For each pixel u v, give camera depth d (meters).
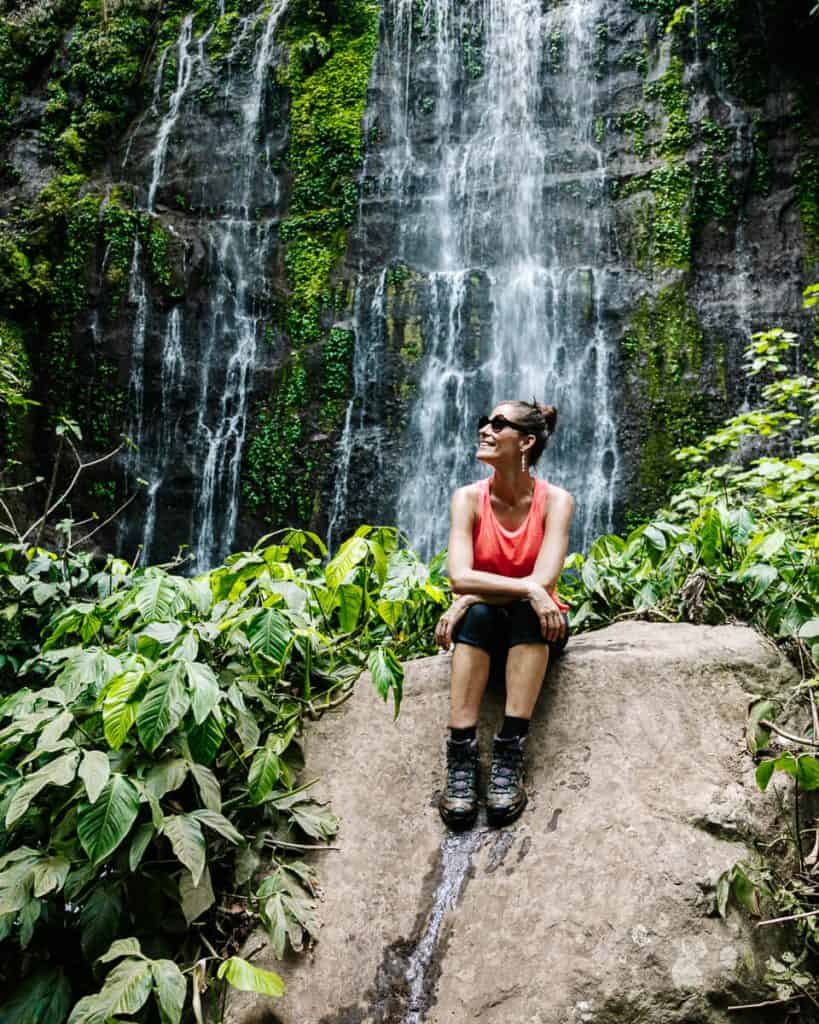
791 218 11.55
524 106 13.04
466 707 2.67
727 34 12.23
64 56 13.79
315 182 13.12
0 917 2.22
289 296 12.72
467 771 2.65
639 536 3.56
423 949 2.34
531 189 12.60
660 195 11.96
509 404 2.85
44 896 2.37
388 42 13.73
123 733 2.35
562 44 13.09
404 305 12.44
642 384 11.42
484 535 2.82
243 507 12.16
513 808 2.56
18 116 13.33
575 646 3.07
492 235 12.60
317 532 11.93
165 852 2.47
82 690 2.56
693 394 11.23
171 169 13.23
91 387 12.15
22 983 2.32
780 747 2.66
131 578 4.01
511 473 2.80
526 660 2.64
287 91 13.55
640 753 2.65
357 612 3.05
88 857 2.22
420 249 12.75
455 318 12.28
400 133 13.29
